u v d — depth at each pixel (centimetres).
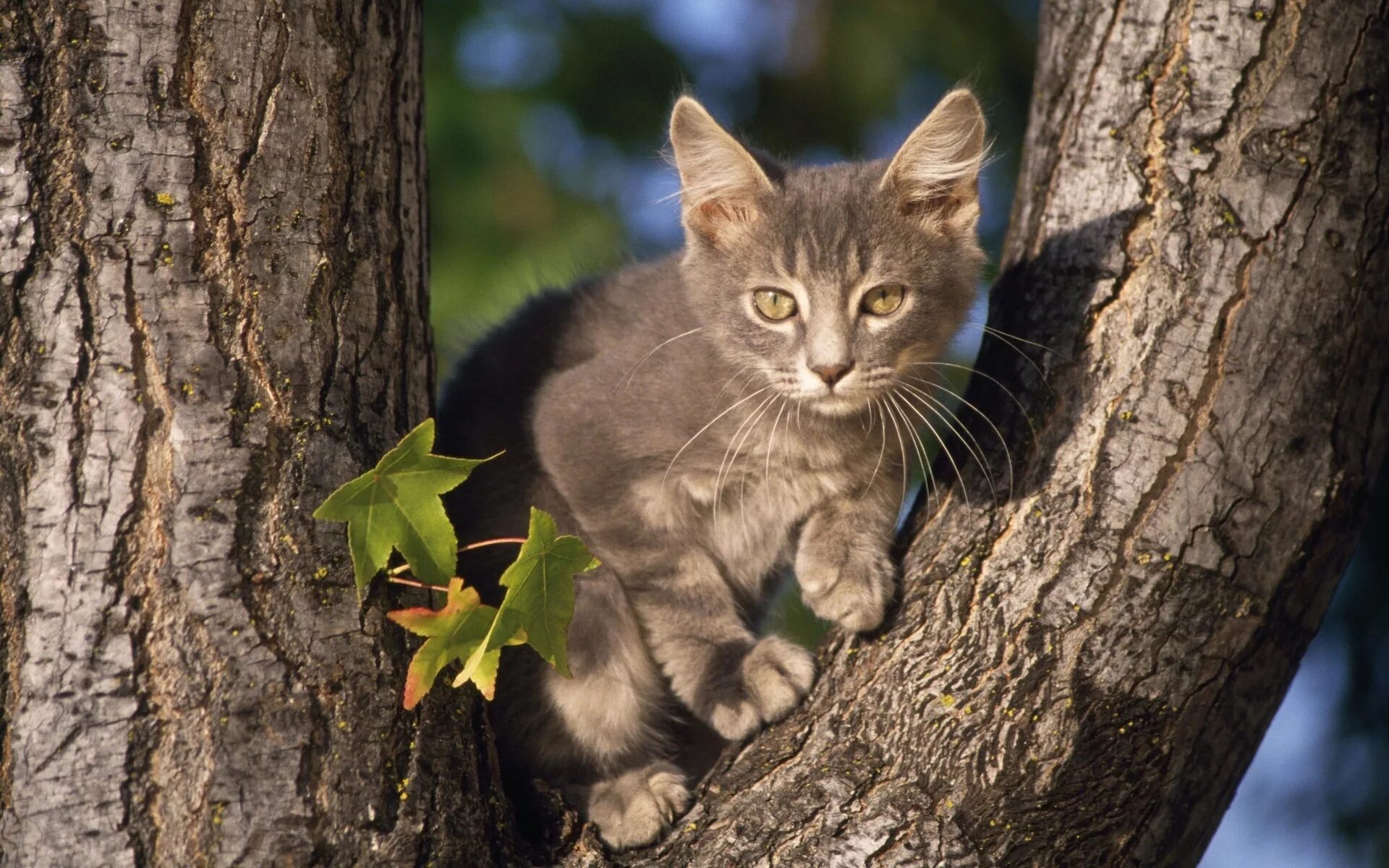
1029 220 409
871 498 477
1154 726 343
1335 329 354
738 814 358
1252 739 360
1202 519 345
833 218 462
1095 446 359
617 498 462
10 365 296
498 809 344
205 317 305
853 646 389
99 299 299
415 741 314
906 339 468
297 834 289
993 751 341
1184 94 374
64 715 283
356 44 336
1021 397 381
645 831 377
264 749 291
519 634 324
